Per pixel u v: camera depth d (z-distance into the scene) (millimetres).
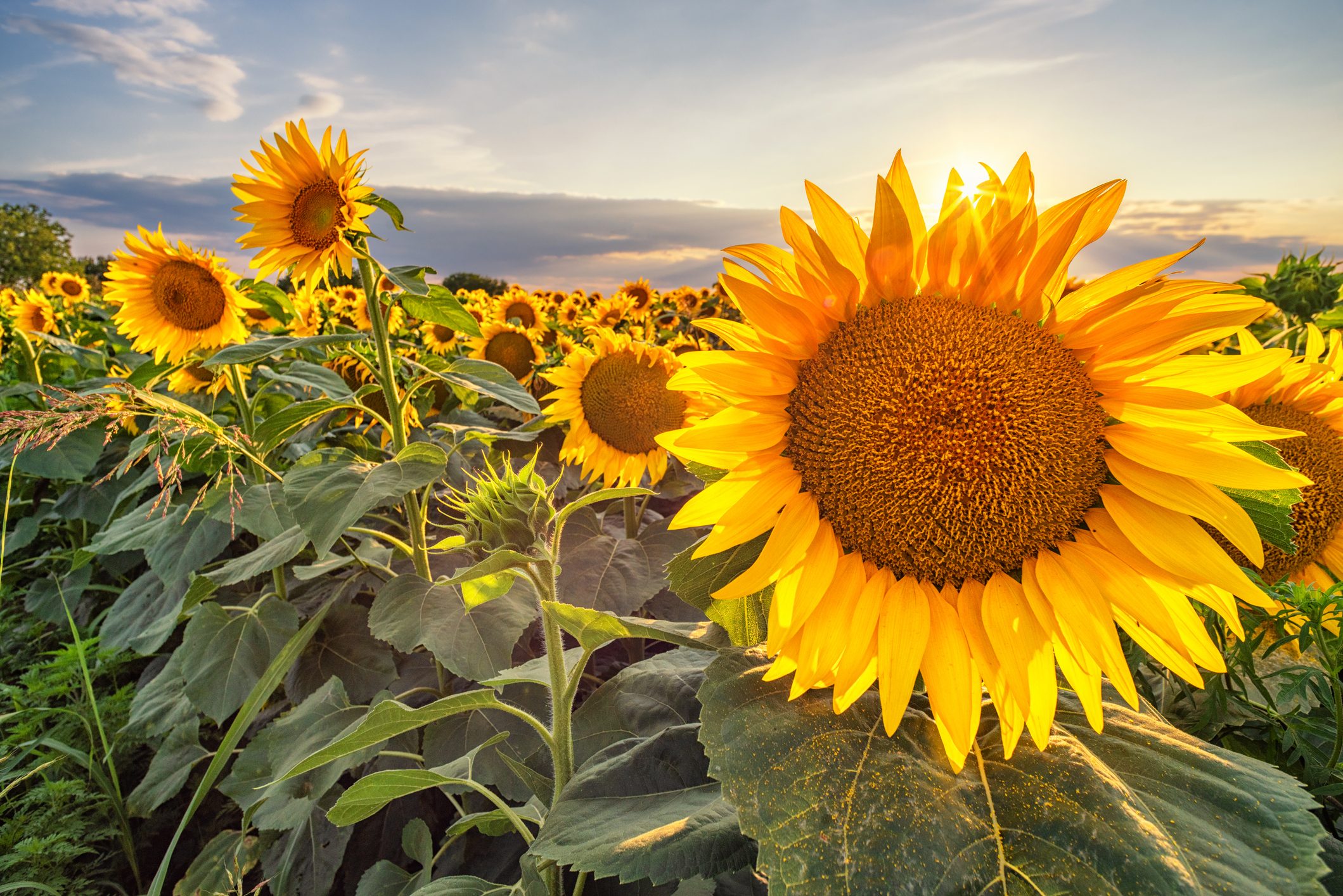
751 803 308
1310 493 448
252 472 891
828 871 284
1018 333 344
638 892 460
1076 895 269
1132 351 329
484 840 682
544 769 630
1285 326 874
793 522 352
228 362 683
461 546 469
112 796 817
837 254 350
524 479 469
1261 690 416
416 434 973
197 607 816
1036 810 299
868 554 358
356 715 685
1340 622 402
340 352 750
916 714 360
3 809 815
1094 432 341
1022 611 340
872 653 348
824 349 357
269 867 718
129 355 1963
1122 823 288
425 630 625
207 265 1068
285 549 713
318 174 741
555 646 479
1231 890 262
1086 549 341
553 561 440
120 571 1233
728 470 381
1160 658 326
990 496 339
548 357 1549
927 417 339
